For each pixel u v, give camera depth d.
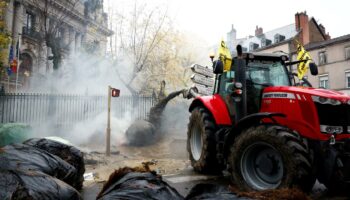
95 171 6.66
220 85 6.76
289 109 4.86
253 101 5.75
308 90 4.84
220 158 5.80
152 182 2.64
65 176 3.63
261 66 6.18
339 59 31.53
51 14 24.67
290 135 4.29
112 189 2.63
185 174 6.50
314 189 5.11
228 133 5.23
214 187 2.79
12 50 19.42
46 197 2.41
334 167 4.28
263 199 2.54
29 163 3.12
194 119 7.12
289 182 4.11
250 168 4.83
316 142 4.52
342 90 31.09
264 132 4.53
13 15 24.53
